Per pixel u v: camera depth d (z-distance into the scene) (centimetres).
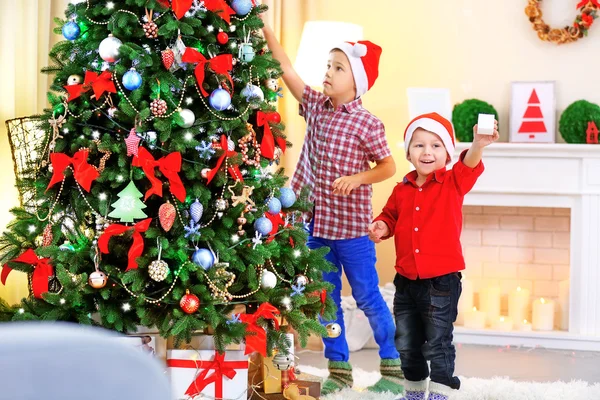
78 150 222
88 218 232
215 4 227
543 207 452
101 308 215
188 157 228
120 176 215
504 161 416
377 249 462
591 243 410
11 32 296
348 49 312
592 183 408
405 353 271
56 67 233
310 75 415
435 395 261
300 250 250
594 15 437
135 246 212
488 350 403
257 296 233
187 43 230
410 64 463
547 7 449
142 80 217
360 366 359
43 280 220
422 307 266
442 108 434
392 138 465
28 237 229
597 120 422
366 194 304
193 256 222
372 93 466
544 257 453
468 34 457
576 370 356
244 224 240
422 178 278
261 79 252
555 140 445
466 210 461
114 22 215
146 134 218
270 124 248
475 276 461
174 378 232
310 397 257
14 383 71
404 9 462
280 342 233
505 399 287
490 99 455
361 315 399
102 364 74
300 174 315
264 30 322
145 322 215
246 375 234
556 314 448
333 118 311
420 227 268
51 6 324
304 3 455
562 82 446
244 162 239
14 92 299
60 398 72
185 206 227
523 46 451
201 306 221
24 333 73
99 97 219
